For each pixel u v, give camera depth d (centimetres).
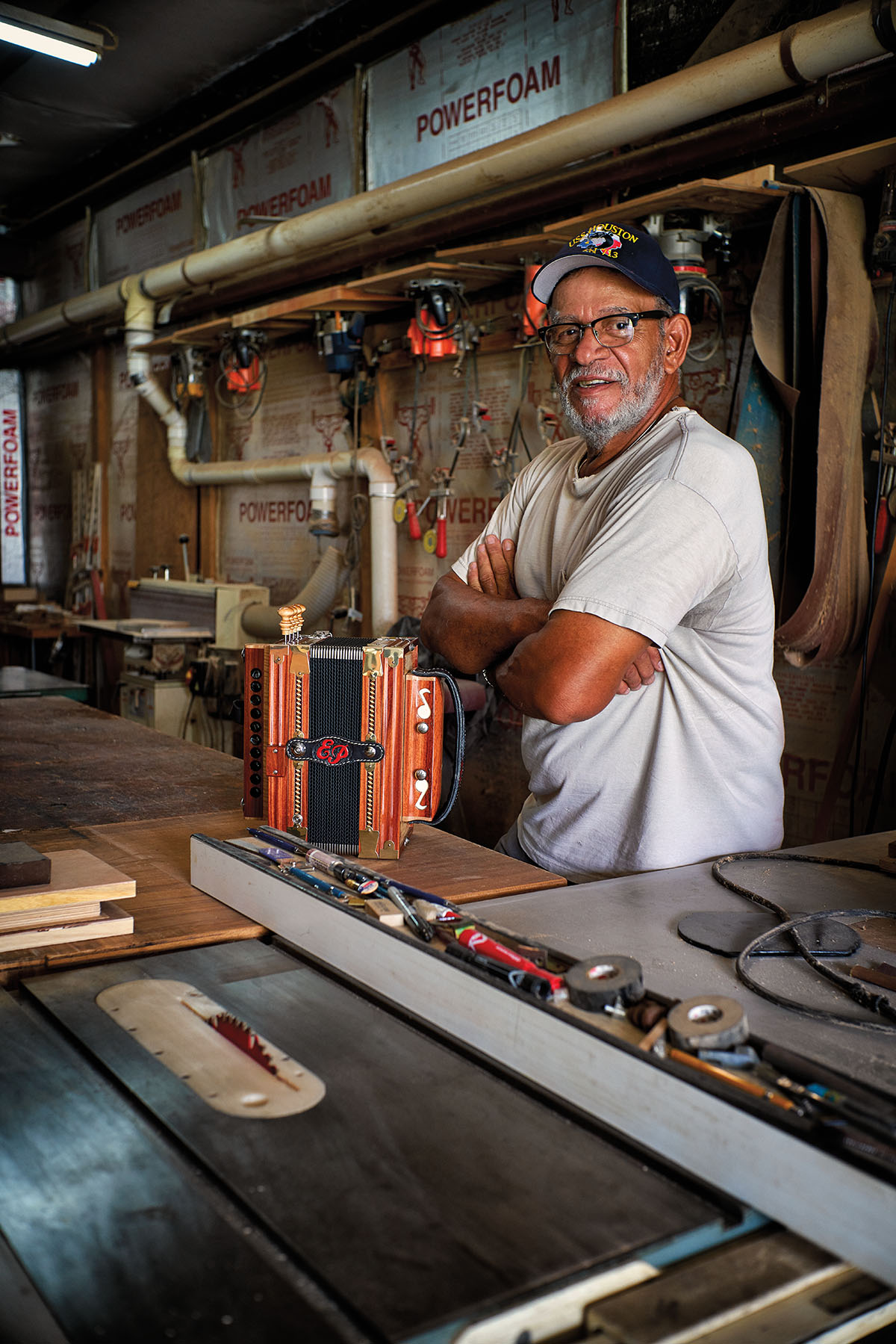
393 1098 98
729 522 162
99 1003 118
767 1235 83
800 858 163
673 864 175
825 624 271
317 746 161
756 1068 90
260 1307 72
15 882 138
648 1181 86
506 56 404
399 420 480
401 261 458
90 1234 79
